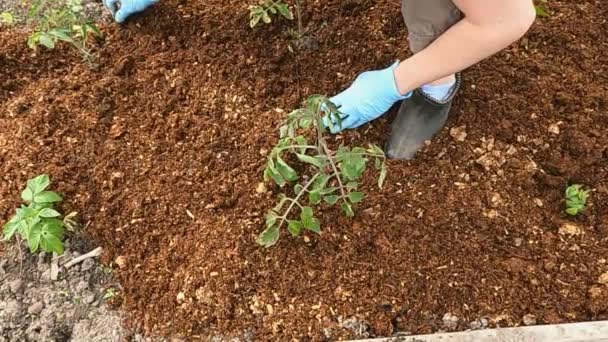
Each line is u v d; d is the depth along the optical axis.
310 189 1.01
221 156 1.04
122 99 1.10
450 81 0.99
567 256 0.97
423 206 0.99
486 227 0.98
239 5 1.17
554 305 0.94
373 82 0.99
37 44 1.14
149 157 1.05
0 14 1.20
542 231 0.98
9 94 1.13
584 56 1.11
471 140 1.04
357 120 1.03
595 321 0.92
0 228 1.03
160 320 0.95
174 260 0.98
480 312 0.93
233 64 1.11
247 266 0.96
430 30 0.91
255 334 0.94
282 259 0.97
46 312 0.97
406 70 0.94
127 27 1.16
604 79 1.09
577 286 0.95
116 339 0.95
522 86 1.08
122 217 1.01
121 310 0.97
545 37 1.12
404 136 1.03
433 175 1.02
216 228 0.99
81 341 0.95
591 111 1.06
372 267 0.96
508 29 0.80
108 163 1.04
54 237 0.96
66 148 1.06
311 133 1.04
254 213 1.00
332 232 0.98
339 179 0.92
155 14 1.16
